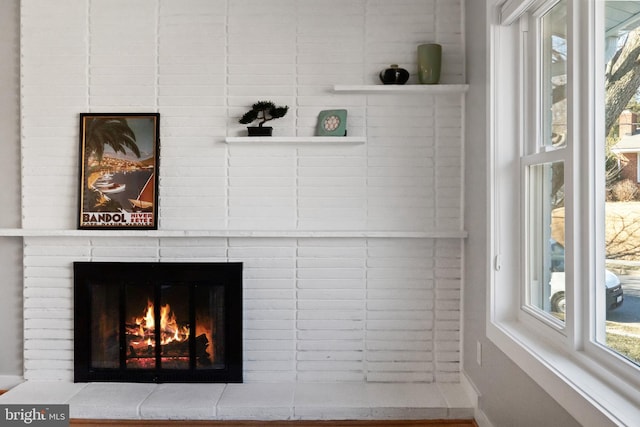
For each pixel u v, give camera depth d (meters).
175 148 2.68
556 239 1.82
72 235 2.63
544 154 1.85
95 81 2.68
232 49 2.67
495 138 2.15
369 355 2.68
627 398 1.29
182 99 2.68
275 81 2.67
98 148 2.68
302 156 2.68
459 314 2.67
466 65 2.62
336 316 2.68
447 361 2.68
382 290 2.68
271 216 2.69
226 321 2.65
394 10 2.66
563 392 1.43
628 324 1.36
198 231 2.61
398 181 2.67
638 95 1.30
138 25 2.67
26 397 2.48
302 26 2.67
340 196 2.68
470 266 2.52
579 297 1.59
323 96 2.67
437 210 2.67
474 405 2.38
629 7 1.35
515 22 2.14
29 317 2.71
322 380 2.69
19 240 2.74
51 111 2.69
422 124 2.66
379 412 2.39
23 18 2.68
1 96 2.72
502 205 2.14
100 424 2.36
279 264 2.68
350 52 2.67
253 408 2.38
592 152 1.53
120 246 2.68
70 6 2.67
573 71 1.57
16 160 2.74
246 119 2.59
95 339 2.70
